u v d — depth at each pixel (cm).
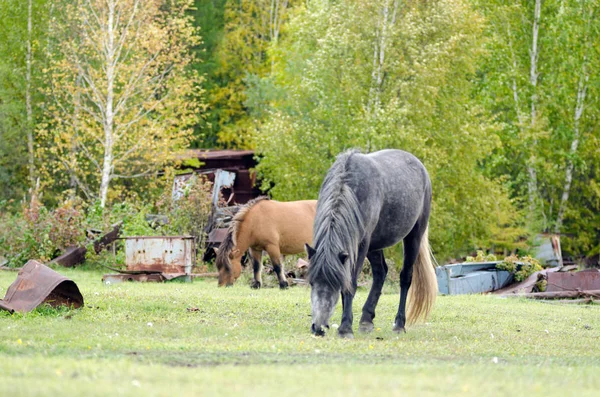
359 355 987
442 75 3388
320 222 1133
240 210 2091
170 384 698
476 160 3903
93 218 2900
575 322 1560
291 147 3453
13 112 3934
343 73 3453
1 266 2725
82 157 3972
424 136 3478
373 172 1223
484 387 730
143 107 3631
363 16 3450
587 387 775
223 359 893
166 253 2311
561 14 4009
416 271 1376
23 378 710
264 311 1440
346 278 1104
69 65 3556
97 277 2372
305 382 726
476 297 2014
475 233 3716
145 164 3769
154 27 3538
